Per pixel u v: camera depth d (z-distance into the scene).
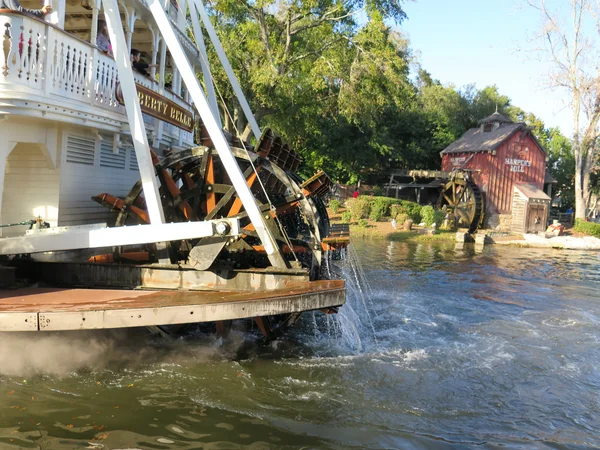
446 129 43.00
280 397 6.44
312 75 27.59
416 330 9.92
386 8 28.12
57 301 6.32
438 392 6.96
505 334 9.91
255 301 6.40
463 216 33.56
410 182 42.88
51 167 7.95
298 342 8.62
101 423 5.50
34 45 6.66
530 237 30.00
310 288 6.97
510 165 34.72
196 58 14.09
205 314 6.23
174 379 6.73
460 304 12.46
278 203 9.85
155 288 7.64
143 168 7.30
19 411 5.64
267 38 27.88
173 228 6.99
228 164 7.29
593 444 5.76
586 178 35.69
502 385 7.34
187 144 13.73
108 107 8.49
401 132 43.09
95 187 9.14
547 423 6.24
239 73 28.64
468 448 5.48
